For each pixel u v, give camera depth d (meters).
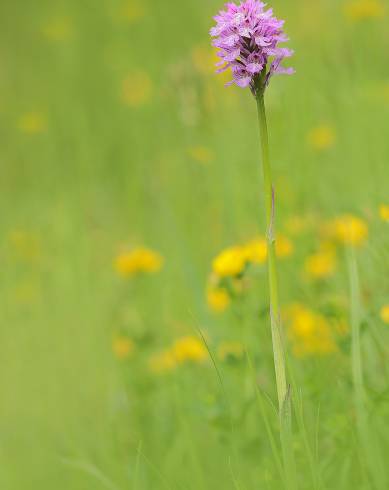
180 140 11.35
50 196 12.67
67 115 14.08
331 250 5.88
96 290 8.95
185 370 5.58
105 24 16.30
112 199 11.55
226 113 9.69
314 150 8.16
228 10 3.54
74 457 5.37
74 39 16.41
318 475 3.64
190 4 15.08
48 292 9.34
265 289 6.11
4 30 17.69
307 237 6.41
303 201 7.14
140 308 7.34
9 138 14.23
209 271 7.55
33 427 6.15
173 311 7.15
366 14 10.52
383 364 4.64
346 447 4.05
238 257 5.07
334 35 10.32
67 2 17.42
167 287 7.52
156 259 7.14
